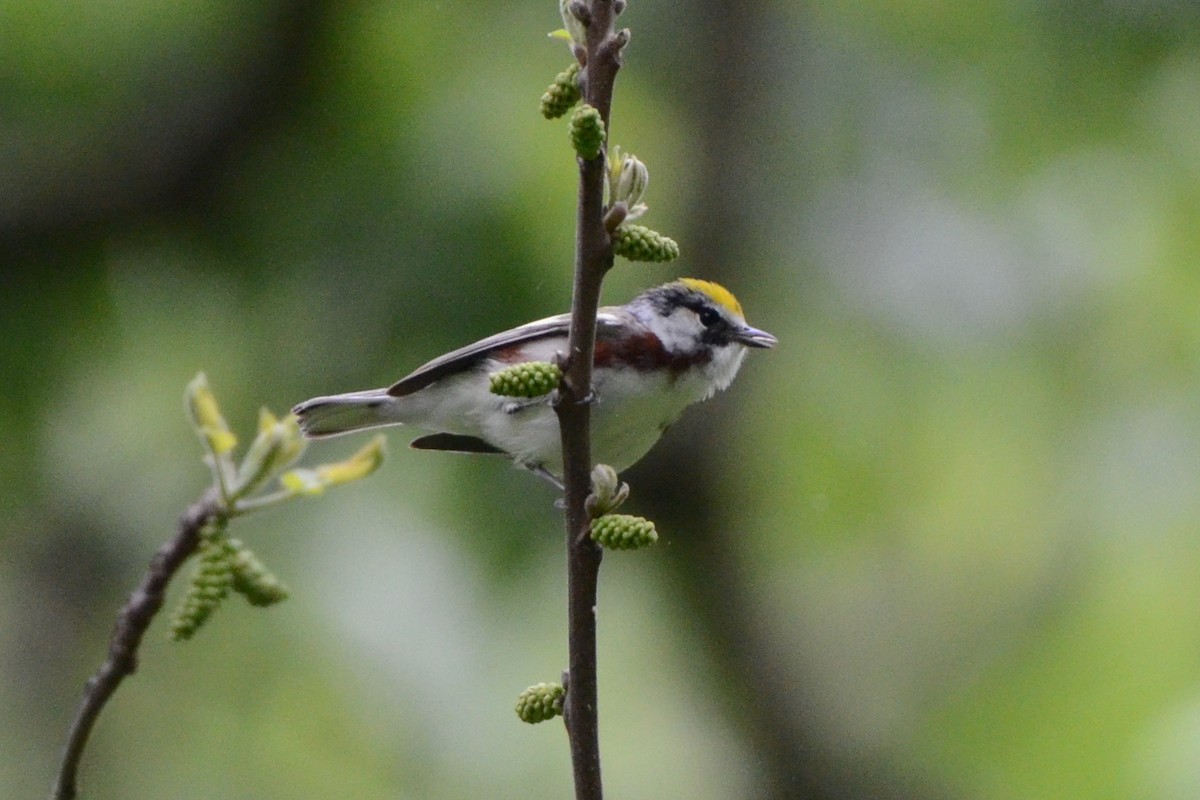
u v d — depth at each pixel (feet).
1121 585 41.04
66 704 37.78
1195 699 34.45
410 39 36.06
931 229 38.86
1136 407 40.75
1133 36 36.88
